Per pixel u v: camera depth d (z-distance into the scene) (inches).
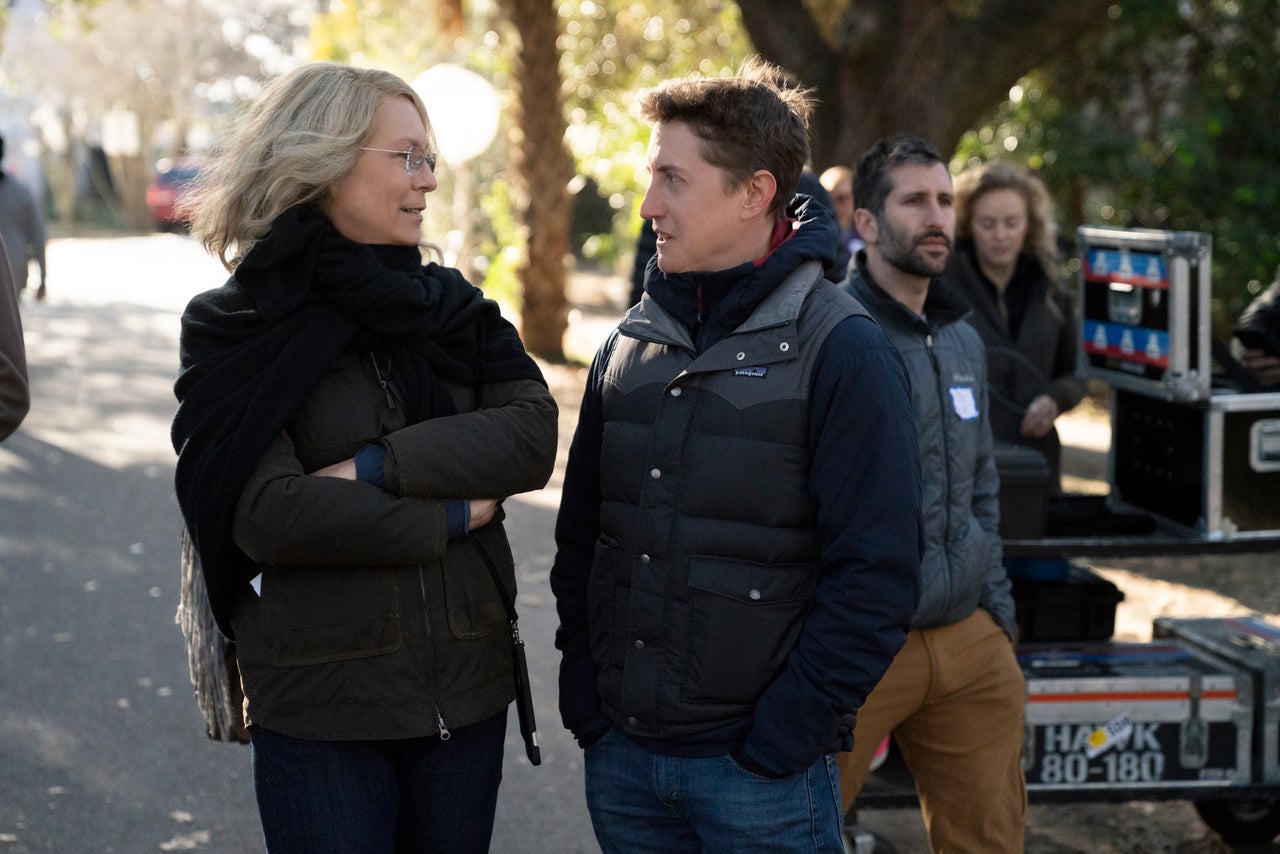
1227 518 168.1
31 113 1795.0
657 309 113.8
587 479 121.8
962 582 143.3
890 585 103.8
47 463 436.5
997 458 165.5
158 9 1727.4
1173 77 574.9
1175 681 172.7
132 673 255.1
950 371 146.1
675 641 108.9
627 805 116.1
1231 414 166.9
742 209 109.3
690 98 108.7
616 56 701.3
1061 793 172.9
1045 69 563.2
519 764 223.0
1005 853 149.3
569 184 646.5
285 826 111.1
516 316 661.9
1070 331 225.3
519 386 119.6
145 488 405.7
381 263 114.1
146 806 201.9
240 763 218.7
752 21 427.8
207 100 1825.8
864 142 405.4
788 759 105.3
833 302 108.7
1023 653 183.3
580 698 118.0
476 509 113.1
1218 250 537.6
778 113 109.2
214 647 120.6
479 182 849.5
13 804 200.2
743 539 107.3
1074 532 172.6
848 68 407.2
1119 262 180.2
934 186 145.2
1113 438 188.1
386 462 109.4
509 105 637.9
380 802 112.1
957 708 148.0
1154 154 561.9
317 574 109.7
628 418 113.2
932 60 398.9
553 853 191.3
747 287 108.6
